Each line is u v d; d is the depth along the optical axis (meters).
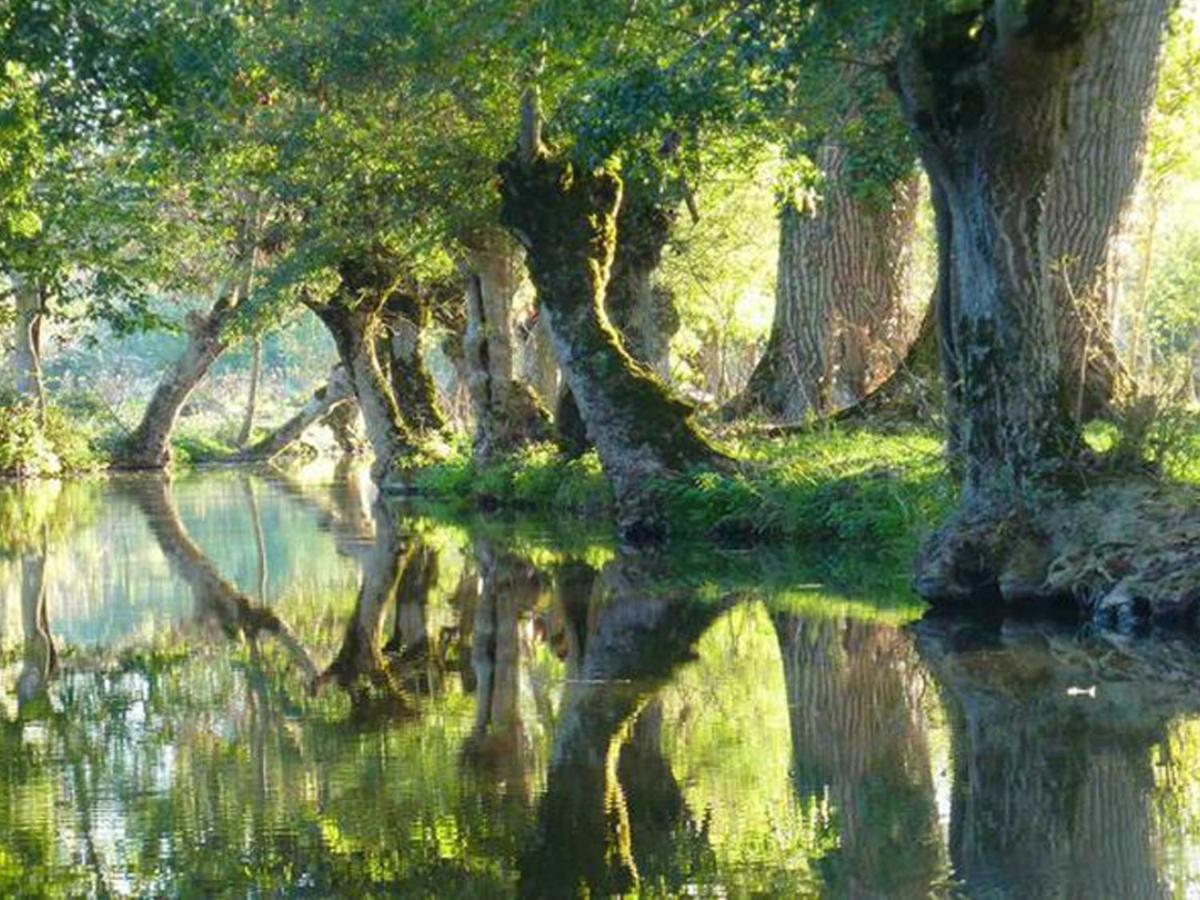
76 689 13.91
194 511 36.16
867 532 22.53
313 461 69.25
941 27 15.95
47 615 18.98
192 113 22.11
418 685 13.73
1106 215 19.42
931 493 20.81
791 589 18.70
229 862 8.50
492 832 8.99
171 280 42.47
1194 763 10.04
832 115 21.42
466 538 27.33
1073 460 16.52
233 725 12.12
